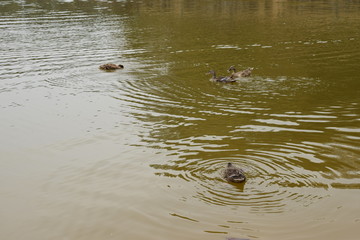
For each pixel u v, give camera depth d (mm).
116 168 11672
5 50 28312
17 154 12820
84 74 22016
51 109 16812
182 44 29219
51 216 9633
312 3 53031
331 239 8508
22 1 60906
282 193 10125
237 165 11555
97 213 9641
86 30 35938
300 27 35219
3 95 18828
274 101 17141
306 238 8539
